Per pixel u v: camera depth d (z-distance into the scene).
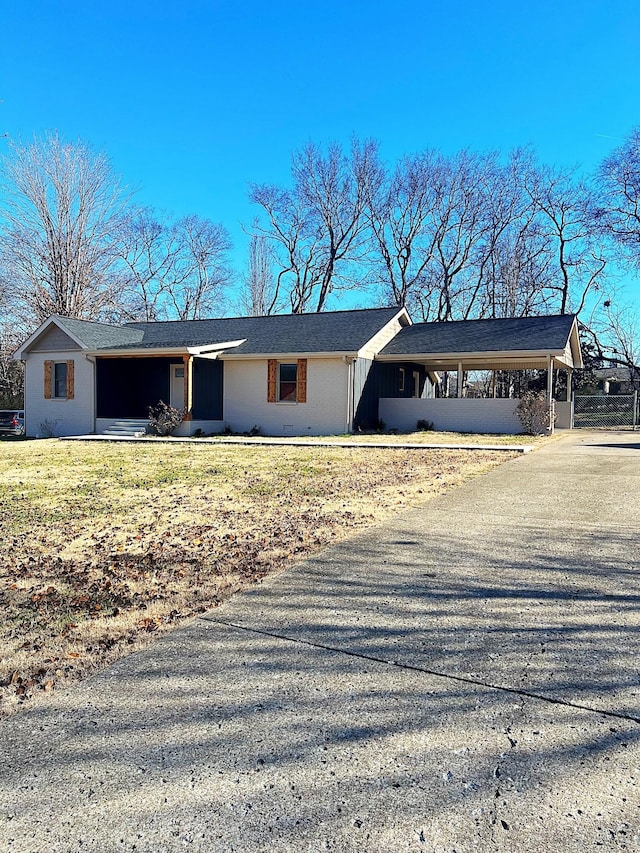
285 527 5.59
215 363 19.20
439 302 33.75
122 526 5.77
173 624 3.32
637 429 20.67
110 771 2.00
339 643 3.03
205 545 5.00
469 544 4.84
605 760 2.01
